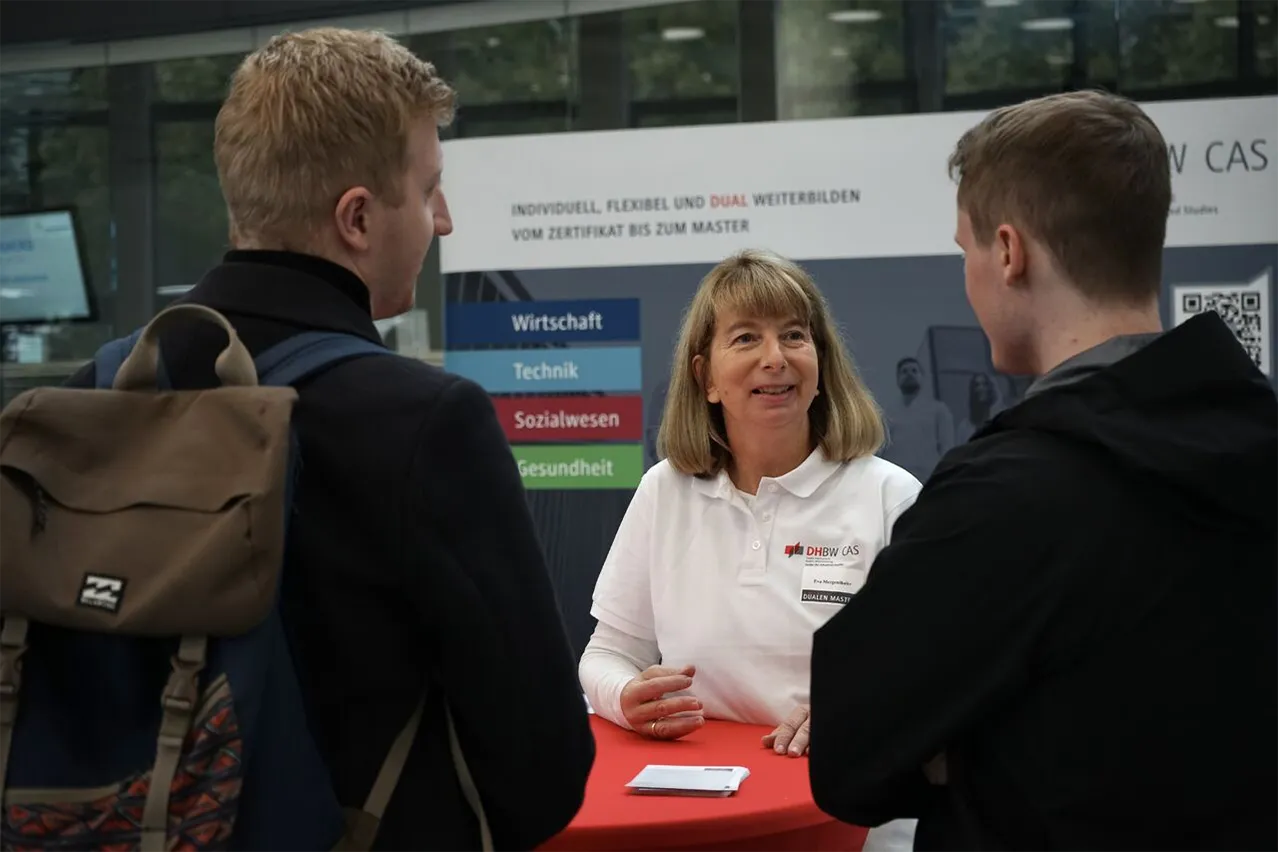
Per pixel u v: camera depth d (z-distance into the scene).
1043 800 0.97
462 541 1.04
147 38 5.21
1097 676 0.97
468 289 4.74
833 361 2.17
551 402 4.69
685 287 4.58
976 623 0.99
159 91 5.30
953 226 4.40
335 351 1.08
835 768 1.04
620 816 1.41
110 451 1.02
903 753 1.00
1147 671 0.97
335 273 1.13
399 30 5.02
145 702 0.97
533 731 1.08
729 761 1.69
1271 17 4.46
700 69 4.90
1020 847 0.99
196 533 0.97
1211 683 0.98
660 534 2.18
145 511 0.98
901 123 4.44
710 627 2.07
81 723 0.98
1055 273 1.07
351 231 1.12
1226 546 0.99
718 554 2.12
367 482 1.03
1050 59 4.66
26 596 0.97
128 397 1.04
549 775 1.10
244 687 0.95
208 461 0.99
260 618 0.95
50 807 0.95
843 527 2.07
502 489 1.09
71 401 1.04
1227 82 4.50
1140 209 1.05
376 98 1.12
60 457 1.02
